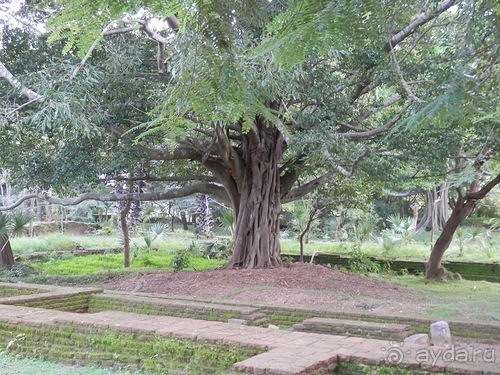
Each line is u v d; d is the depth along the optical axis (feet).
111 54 38.86
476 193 50.83
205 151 46.65
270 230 47.21
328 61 42.52
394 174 47.03
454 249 78.38
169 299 31.14
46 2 8.13
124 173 52.54
